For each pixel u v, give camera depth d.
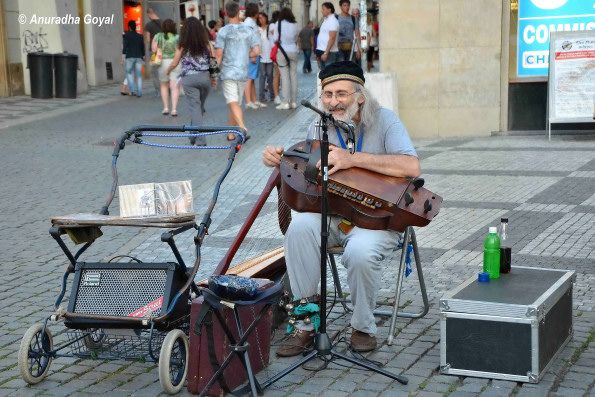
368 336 4.94
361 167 4.80
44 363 4.58
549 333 4.58
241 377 4.48
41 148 13.14
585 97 13.54
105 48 26.34
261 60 19.66
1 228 8.23
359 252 4.72
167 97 17.61
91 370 4.73
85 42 25.50
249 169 11.08
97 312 4.45
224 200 9.31
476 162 11.51
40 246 7.56
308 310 4.89
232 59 13.86
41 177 10.82
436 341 5.11
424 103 14.42
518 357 4.39
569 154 12.00
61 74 21.00
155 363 4.68
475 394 4.30
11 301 6.00
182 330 4.60
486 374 4.48
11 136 14.52
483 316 4.43
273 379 4.45
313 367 4.68
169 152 12.62
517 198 9.13
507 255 5.03
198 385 4.36
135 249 7.37
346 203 4.79
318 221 4.86
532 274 5.02
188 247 7.41
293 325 5.01
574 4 14.03
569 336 5.00
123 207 4.65
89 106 19.39
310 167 4.69
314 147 4.96
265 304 4.33
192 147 5.02
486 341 4.46
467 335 4.49
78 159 12.09
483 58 14.28
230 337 4.27
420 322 5.45
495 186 9.80
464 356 4.51
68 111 18.36
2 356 4.95
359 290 4.80
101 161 11.88
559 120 13.61
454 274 6.50
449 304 4.50
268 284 4.41
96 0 25.66
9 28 21.44
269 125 15.49
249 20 17.03
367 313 4.85
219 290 4.15
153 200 4.61
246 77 14.07
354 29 21.41
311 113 17.30
